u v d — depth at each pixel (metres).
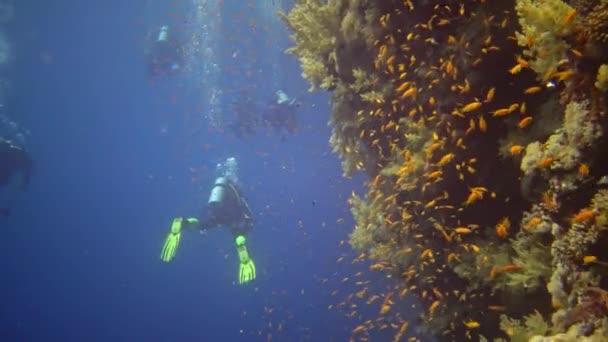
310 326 26.33
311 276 32.56
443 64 3.38
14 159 14.11
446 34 3.51
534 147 2.60
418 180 3.78
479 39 3.17
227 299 43.56
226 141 44.06
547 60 2.36
